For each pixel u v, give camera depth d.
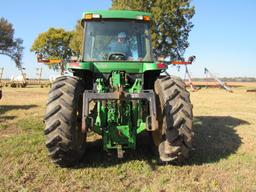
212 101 15.36
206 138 6.62
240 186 4.02
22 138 6.32
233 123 8.62
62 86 4.75
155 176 4.38
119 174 4.43
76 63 4.94
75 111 4.59
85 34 5.54
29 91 21.94
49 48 44.00
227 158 5.19
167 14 30.16
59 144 4.45
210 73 19.41
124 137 4.74
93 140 6.29
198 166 4.77
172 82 4.89
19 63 57.44
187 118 4.60
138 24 5.57
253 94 20.39
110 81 5.11
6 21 57.34
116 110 4.72
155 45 30.09
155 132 5.12
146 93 4.46
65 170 4.59
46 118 4.51
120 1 31.03
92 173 4.46
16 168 4.62
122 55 5.49
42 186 4.04
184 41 32.03
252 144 6.20
